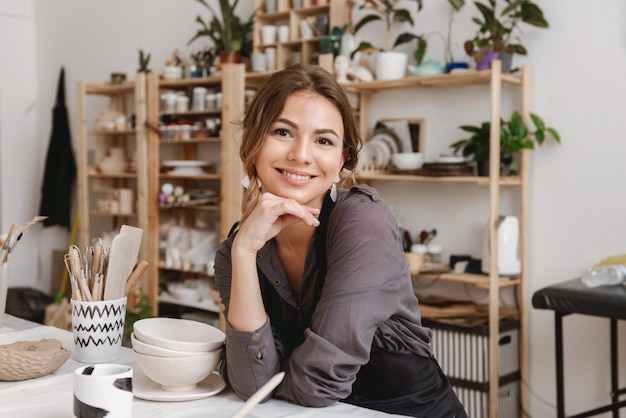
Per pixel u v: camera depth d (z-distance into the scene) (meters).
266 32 3.95
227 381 1.40
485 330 3.03
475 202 3.39
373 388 1.49
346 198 1.43
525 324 3.23
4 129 5.41
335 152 1.37
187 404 1.33
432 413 1.50
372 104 3.71
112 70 5.04
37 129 5.59
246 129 1.41
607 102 3.02
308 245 1.45
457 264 3.28
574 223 3.12
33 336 1.88
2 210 5.40
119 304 1.65
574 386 3.14
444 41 3.46
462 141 3.28
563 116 3.14
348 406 1.33
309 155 1.34
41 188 5.53
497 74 2.98
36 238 5.59
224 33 3.98
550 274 3.19
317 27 3.76
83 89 4.57
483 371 3.04
